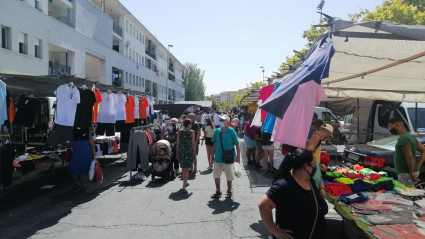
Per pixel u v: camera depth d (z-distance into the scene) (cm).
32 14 1720
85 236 456
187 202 629
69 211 572
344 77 642
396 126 521
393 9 2044
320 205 270
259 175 883
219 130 654
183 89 8369
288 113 337
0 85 553
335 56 512
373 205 386
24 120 805
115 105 939
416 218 347
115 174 920
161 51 5634
